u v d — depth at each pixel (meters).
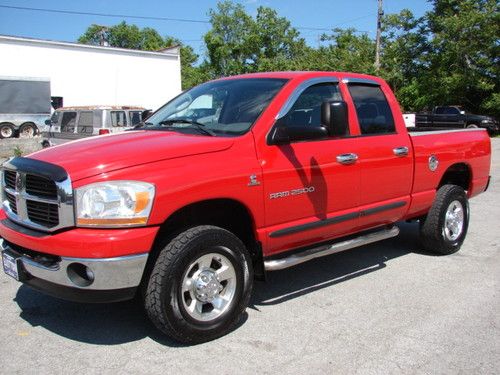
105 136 4.17
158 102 31.00
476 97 30.55
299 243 4.41
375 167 4.89
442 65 29.75
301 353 3.62
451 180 6.39
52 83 26.64
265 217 4.03
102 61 28.33
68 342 3.74
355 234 5.11
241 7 44.56
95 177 3.33
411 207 5.45
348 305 4.49
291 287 4.95
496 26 27.97
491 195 10.18
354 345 3.74
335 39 43.88
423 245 6.07
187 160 3.62
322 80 4.65
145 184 3.37
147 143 3.74
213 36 43.91
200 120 4.47
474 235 7.05
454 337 3.88
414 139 5.41
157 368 3.38
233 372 3.35
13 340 3.77
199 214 3.90
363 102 5.00
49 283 3.48
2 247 3.90
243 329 3.99
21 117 23.94
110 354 3.56
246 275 3.92
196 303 3.69
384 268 5.55
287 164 4.13
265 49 43.81
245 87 4.61
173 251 3.50
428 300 4.62
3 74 25.11
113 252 3.26
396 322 4.14
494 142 23.83
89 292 3.34
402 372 3.38
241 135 4.00
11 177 3.86
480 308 4.45
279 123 4.16
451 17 28.39
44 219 3.53
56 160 3.52
